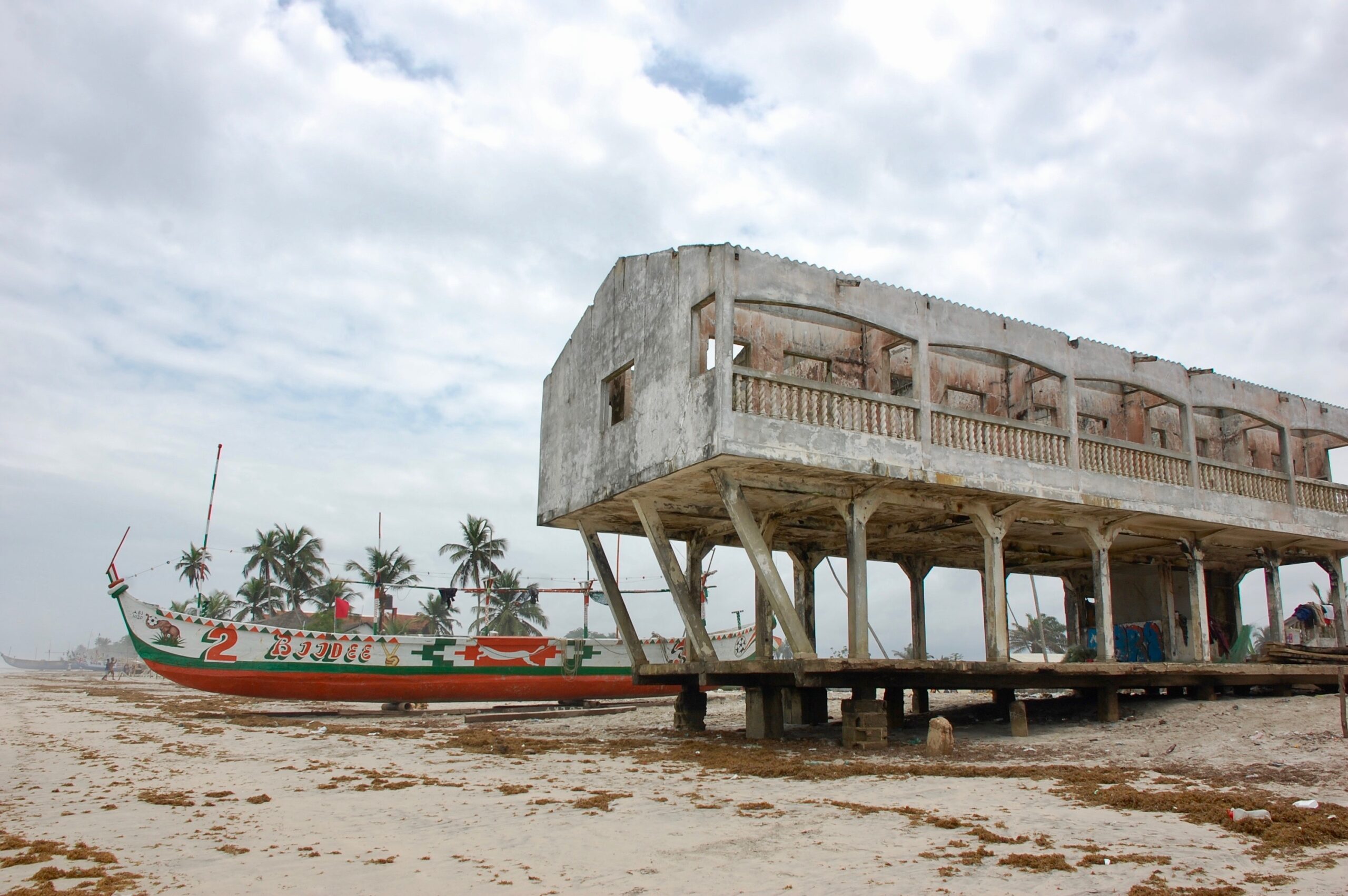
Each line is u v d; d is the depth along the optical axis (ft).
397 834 25.70
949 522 61.05
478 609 127.34
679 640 94.32
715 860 22.13
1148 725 52.31
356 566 199.93
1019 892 18.83
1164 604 78.59
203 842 24.76
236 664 81.56
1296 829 23.84
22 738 57.72
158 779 37.73
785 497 54.49
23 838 25.38
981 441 54.29
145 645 80.18
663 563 56.34
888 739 53.26
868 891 19.12
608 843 24.11
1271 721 47.01
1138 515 61.72
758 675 52.65
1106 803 28.66
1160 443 73.10
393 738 57.21
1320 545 75.36
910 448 50.88
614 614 64.54
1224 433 77.61
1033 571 86.48
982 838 23.86
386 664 85.40
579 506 61.82
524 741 53.06
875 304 51.75
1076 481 57.52
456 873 21.13
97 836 25.62
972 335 55.47
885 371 57.62
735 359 56.70
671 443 49.78
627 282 57.72
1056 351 59.21
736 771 38.55
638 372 54.80
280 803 31.24
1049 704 71.56
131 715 81.56
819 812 28.25
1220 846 22.63
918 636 77.30
